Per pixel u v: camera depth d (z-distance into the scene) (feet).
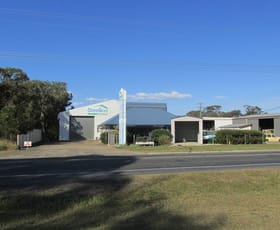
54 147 127.85
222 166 56.24
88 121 208.44
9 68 181.78
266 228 22.44
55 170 52.80
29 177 44.96
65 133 203.82
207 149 106.32
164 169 52.47
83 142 178.50
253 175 43.42
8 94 181.06
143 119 164.66
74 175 46.68
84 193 33.42
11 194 32.63
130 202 30.12
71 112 205.67
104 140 161.99
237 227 22.61
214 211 26.86
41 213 26.30
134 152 98.02
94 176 45.27
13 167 57.47
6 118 133.08
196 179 40.45
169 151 98.94
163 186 36.91
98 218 24.76
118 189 35.35
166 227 22.44
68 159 73.56
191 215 25.59
